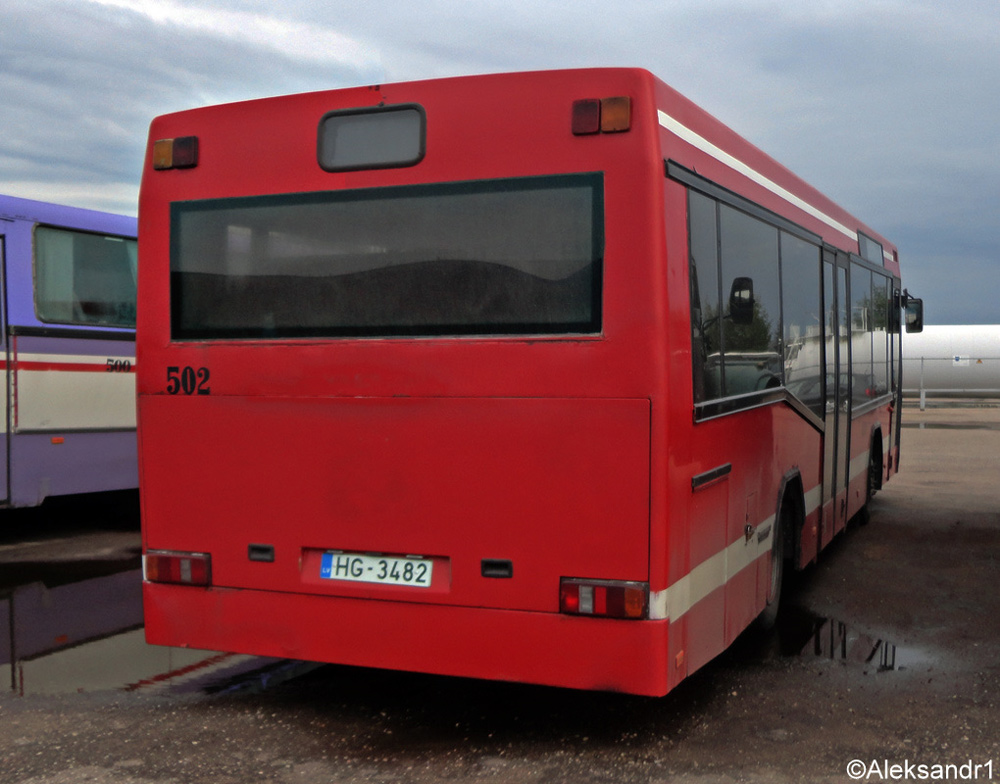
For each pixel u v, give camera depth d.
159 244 4.89
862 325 9.37
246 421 4.70
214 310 4.78
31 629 6.66
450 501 4.35
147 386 4.89
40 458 9.55
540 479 4.21
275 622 4.66
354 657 4.52
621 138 4.12
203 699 5.20
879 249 10.53
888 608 7.18
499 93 4.30
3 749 4.48
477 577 4.32
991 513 11.52
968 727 4.79
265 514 4.67
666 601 4.11
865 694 5.29
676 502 4.19
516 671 4.27
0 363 9.25
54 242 9.73
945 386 39.19
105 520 11.50
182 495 4.82
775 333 5.97
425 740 4.60
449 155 4.37
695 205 4.52
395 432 4.44
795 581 7.95
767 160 6.02
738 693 5.29
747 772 4.22
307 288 4.61
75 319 9.91
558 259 4.20
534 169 4.24
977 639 6.38
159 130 4.92
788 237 6.36
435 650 4.39
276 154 4.68
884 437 10.95
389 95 4.47
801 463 6.75
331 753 4.43
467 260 4.33
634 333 4.09
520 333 4.25
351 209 4.54
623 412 4.10
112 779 4.14
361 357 4.49
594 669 4.16
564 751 4.46
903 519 11.09
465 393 4.32
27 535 10.47
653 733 4.70
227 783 4.10
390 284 4.46
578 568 4.18
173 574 4.83
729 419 4.96
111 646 6.25
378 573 4.49
